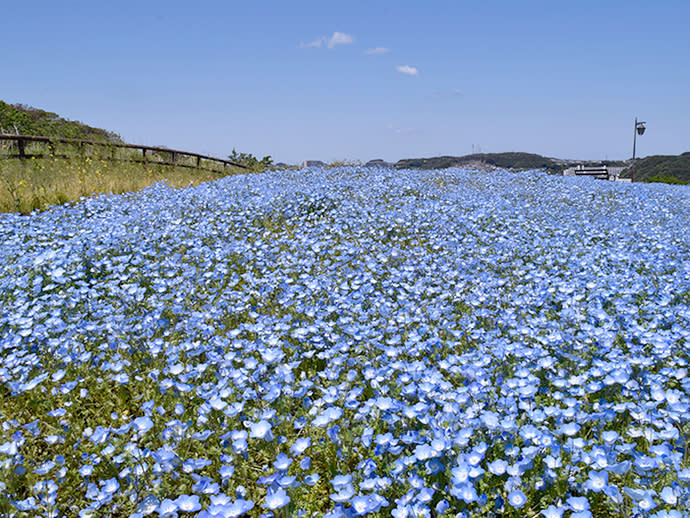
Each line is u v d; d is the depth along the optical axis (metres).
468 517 2.53
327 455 3.22
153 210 9.99
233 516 2.44
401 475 2.78
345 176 15.88
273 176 15.55
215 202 10.73
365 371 3.76
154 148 18.45
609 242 8.48
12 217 8.80
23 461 3.16
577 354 4.16
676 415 3.08
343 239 8.37
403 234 8.80
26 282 5.68
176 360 4.16
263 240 8.32
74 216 9.41
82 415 3.80
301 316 5.14
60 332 4.68
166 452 2.85
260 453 3.21
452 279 6.36
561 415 3.24
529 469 2.77
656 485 2.73
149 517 2.81
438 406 3.43
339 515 2.52
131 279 6.37
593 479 2.58
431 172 17.69
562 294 5.70
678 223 10.41
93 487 2.89
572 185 15.97
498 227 9.53
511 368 3.96
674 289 5.91
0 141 14.84
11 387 3.68
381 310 5.09
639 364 3.95
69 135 20.91
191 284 6.05
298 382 3.66
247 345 4.34
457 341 4.66
